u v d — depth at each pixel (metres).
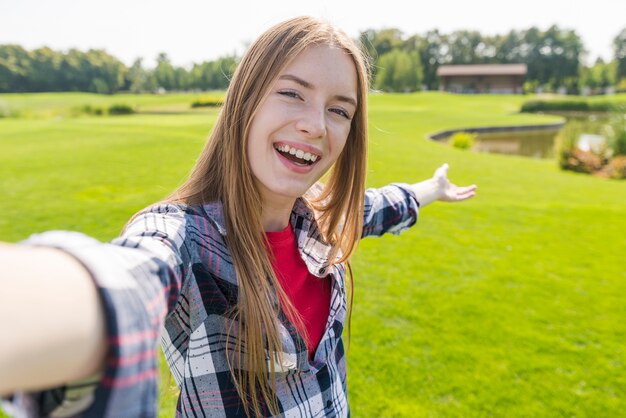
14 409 0.44
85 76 77.81
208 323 0.98
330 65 1.04
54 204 8.50
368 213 1.67
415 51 89.62
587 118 48.16
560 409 3.33
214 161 1.13
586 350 4.06
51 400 0.45
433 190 2.01
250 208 1.06
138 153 14.70
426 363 3.81
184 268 0.89
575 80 92.88
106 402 0.43
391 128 28.16
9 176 11.05
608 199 10.41
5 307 0.38
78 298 0.42
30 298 0.39
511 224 7.84
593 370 3.78
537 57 93.81
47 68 74.75
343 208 1.34
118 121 27.11
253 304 1.01
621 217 8.38
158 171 11.84
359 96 1.18
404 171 13.45
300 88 1.03
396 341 4.11
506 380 3.63
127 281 0.49
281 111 1.02
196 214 1.03
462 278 5.51
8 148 15.74
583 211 8.80
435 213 8.29
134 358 0.45
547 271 5.81
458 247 6.58
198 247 0.98
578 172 15.43
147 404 0.47
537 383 3.60
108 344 0.43
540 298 5.04
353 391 3.46
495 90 82.69
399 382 3.57
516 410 3.31
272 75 1.02
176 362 1.06
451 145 24.47
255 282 1.02
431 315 4.59
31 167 12.27
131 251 0.61
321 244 1.31
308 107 1.04
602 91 88.62
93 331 0.42
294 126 1.02
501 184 12.01
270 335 1.03
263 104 1.03
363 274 5.52
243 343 1.02
